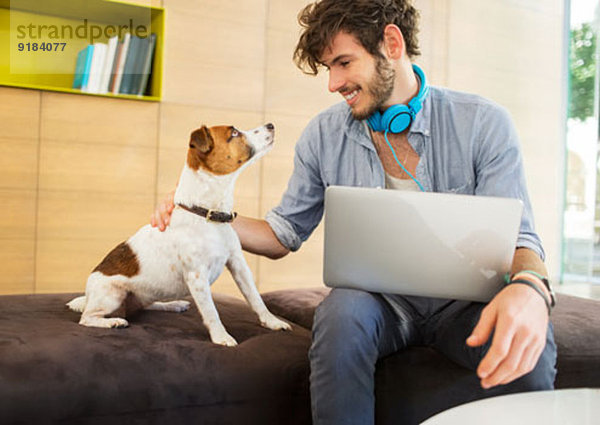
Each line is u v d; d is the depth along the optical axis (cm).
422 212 109
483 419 75
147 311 158
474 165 143
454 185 144
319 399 102
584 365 134
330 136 157
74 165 306
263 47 348
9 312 150
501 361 82
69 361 108
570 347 134
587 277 439
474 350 110
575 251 449
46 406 102
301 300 178
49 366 106
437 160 145
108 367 109
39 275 302
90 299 141
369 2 136
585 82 442
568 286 444
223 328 132
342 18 136
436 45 399
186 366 114
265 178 354
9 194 295
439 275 110
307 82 363
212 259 139
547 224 452
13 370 104
